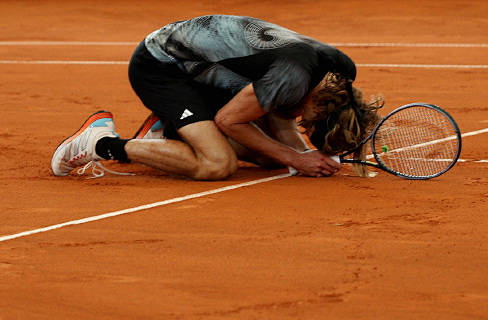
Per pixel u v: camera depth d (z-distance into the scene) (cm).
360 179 2095
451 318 1260
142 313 1305
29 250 1608
